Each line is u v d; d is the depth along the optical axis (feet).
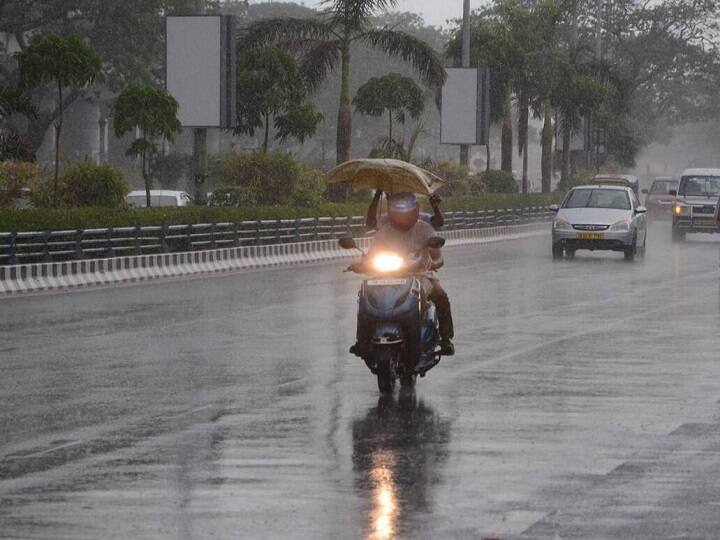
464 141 293.84
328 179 73.61
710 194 249.96
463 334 96.99
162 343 91.15
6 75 352.69
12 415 61.77
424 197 250.37
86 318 109.19
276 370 77.46
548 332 98.48
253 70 243.40
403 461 50.60
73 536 38.96
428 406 64.39
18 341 92.38
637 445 54.03
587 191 199.62
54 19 370.73
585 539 38.60
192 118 203.62
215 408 63.72
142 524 40.40
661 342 92.12
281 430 57.67
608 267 177.37
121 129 192.75
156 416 61.46
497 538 38.70
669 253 211.82
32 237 145.38
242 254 183.21
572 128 392.88
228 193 216.74
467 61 296.92
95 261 150.61
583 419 60.59
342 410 63.21
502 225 291.79
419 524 40.37
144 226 167.12
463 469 48.98
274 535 39.06
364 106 275.59
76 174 182.19
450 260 194.70
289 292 137.28
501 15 358.64
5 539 38.63
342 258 211.00
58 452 52.60
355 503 43.27
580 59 426.92
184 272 166.30
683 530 39.68
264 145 244.42
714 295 132.46
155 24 381.19
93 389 70.03
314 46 247.09
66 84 178.70
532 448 53.31
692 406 64.44
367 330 68.74
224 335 96.17
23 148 196.13
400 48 248.52
